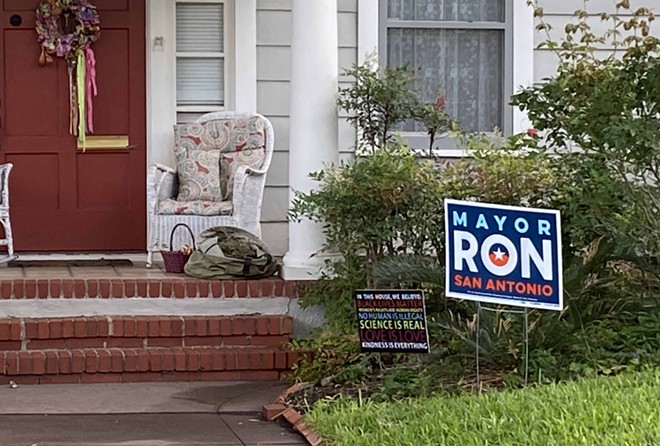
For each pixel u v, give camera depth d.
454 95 8.74
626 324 5.92
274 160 8.57
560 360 5.54
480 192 6.24
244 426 5.38
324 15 7.13
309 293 6.65
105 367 6.41
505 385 5.34
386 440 4.53
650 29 8.80
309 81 7.12
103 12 8.48
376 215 6.25
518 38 8.69
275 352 6.54
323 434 4.89
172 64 8.49
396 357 6.06
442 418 4.68
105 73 8.51
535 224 4.99
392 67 8.64
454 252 5.03
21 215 8.46
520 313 5.63
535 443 4.20
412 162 6.29
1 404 5.86
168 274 7.28
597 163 5.90
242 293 6.88
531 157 6.27
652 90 5.82
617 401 4.65
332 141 7.16
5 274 7.27
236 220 7.70
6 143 8.42
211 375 6.52
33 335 6.52
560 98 6.10
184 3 8.48
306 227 7.02
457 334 5.64
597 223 5.88
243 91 8.48
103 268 7.71
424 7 8.68
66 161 8.49
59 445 4.98
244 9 8.46
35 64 8.44
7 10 8.39
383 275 5.86
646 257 5.97
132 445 4.99
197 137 8.29
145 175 8.56
